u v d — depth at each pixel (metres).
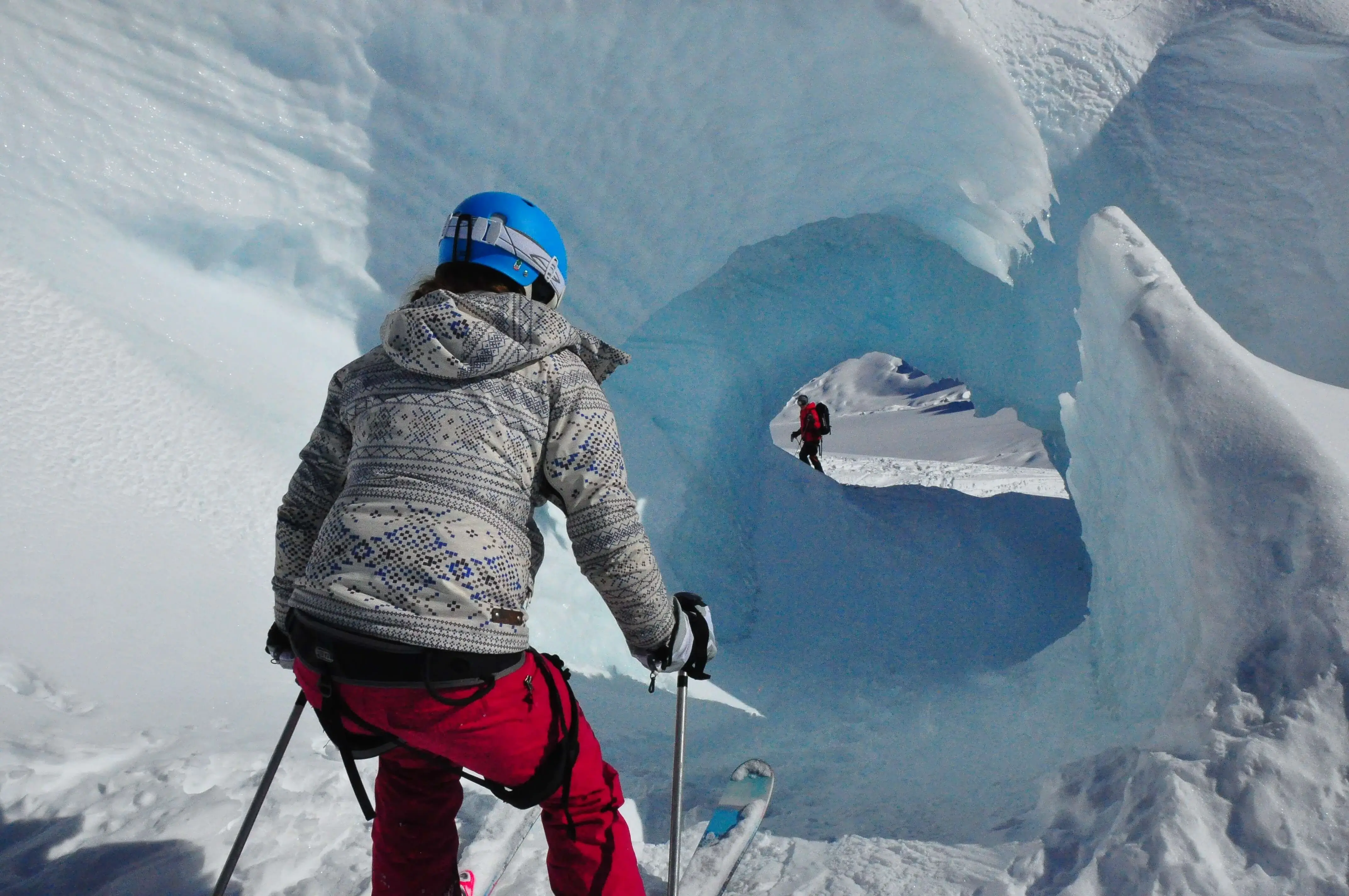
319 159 4.05
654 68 4.25
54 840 1.77
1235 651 1.98
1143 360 2.80
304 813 1.99
